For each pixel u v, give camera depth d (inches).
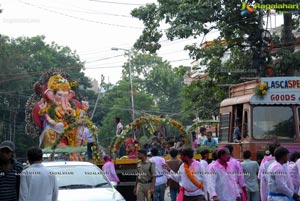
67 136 1204.5
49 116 1350.9
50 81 1378.0
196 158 739.4
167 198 892.0
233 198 490.6
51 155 906.1
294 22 1144.8
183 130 856.3
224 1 1070.4
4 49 2381.9
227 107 746.8
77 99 1444.4
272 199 436.1
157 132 930.1
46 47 2913.4
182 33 1047.0
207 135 811.4
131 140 825.5
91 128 858.1
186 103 1402.6
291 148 652.7
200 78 1207.6
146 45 1119.0
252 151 655.8
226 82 1128.2
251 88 692.1
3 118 2474.2
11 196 378.0
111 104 2864.2
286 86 665.0
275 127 661.3
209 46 1147.3
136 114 2576.3
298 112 663.1
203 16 1048.2
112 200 495.5
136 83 2955.2
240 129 701.9
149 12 1109.7
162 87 3016.7
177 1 1080.2
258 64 1061.8
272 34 1186.6
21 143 2527.1
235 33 1103.0
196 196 483.5
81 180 532.1
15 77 2378.2
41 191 386.0
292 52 1088.2
